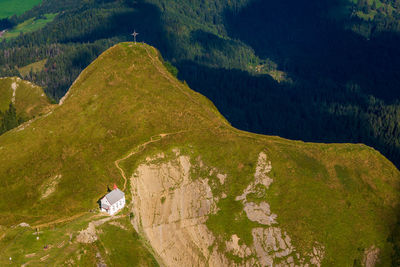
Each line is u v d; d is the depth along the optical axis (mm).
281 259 107875
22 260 96438
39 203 118500
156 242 114375
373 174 121500
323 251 108438
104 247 105750
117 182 121812
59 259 97875
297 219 112000
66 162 128750
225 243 110625
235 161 123125
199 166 123688
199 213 115938
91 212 114125
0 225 111500
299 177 119062
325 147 126750
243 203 115688
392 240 110438
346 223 112375
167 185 121812
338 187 118312
